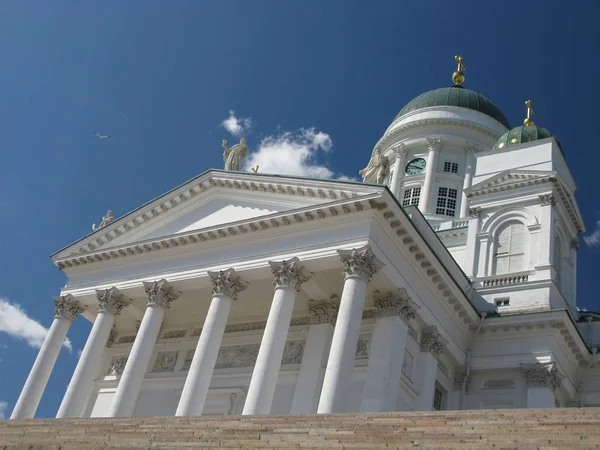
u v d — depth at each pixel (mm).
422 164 58344
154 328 33531
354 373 30672
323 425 17609
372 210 29203
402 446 14453
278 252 31266
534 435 14086
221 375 35375
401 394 30094
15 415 34656
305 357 32250
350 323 26938
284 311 29203
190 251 34531
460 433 15078
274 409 32062
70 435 20219
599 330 38500
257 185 33906
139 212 37281
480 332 36031
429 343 31984
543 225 39500
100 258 37500
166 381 37219
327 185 31016
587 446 12797
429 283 32562
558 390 34938
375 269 28578
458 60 67750
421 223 36219
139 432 19359
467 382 35344
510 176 42156
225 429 18578
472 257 40750
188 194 36406
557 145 43406
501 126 60688
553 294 36938
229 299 31906
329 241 29797
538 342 34438
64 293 38156
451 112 60000
